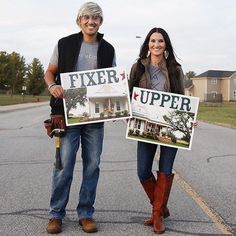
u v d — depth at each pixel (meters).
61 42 5.05
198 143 14.79
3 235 4.89
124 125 22.47
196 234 5.02
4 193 6.89
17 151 11.85
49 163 9.84
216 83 101.56
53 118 4.98
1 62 78.62
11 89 87.00
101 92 4.98
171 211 5.95
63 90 4.94
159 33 5.07
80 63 5.03
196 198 6.70
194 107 5.08
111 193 6.90
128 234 4.96
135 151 12.04
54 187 5.03
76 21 5.06
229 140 16.06
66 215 5.65
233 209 6.12
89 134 5.10
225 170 9.30
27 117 29.78
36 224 5.30
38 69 97.81
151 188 5.27
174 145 5.06
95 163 5.14
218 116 35.88
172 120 5.07
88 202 5.15
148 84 5.11
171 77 5.09
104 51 5.06
